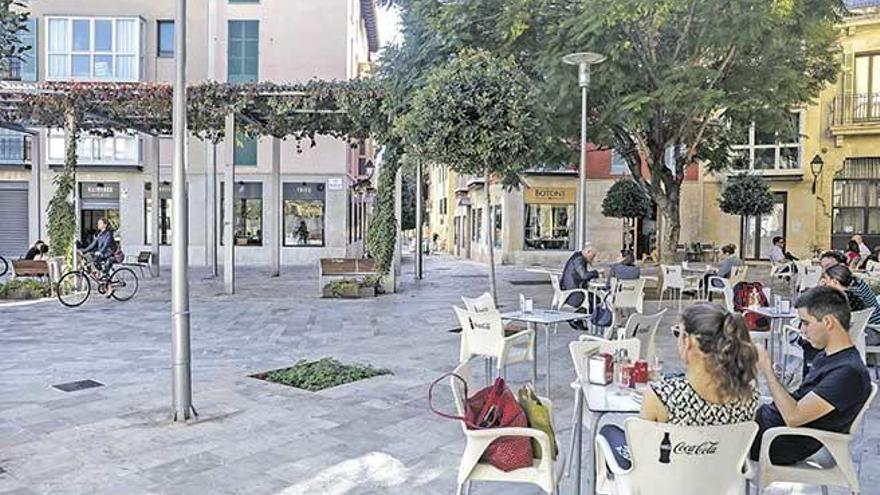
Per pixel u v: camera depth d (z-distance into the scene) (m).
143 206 25.77
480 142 9.15
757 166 26.20
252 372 7.69
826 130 25.06
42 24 24.80
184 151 5.74
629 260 11.02
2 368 7.85
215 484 4.48
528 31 12.33
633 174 16.03
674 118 14.66
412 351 8.99
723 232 26.84
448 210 47.66
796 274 15.95
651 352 6.11
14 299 14.37
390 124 14.44
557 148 13.96
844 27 23.06
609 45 11.53
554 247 27.70
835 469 3.65
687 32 12.01
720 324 3.02
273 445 5.23
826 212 25.20
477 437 3.56
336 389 6.91
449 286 18.47
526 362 8.09
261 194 26.05
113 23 24.95
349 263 16.30
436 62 12.62
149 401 6.43
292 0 25.97
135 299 14.48
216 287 17.34
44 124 15.68
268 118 15.94
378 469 4.77
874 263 15.29
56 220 15.01
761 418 3.81
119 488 4.41
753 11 10.45
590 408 3.54
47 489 4.39
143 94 14.56
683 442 2.97
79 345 9.30
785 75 12.36
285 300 14.70
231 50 25.92
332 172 26.00
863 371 3.59
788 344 6.92
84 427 5.64
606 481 3.57
